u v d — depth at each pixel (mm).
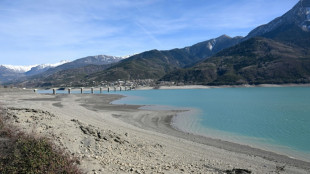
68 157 9086
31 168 7406
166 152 16625
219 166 14375
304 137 26500
